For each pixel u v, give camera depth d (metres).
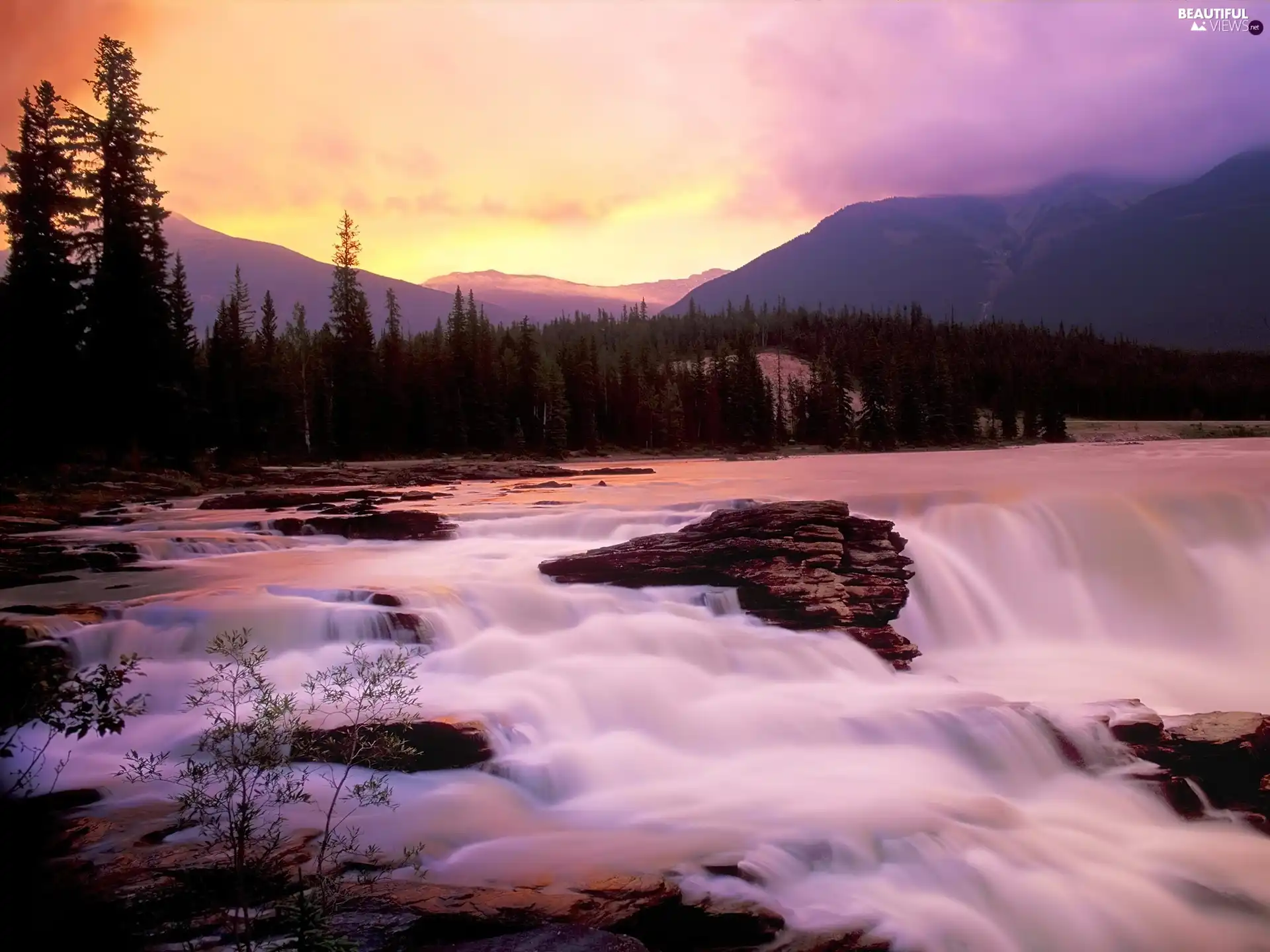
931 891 11.34
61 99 56.47
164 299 62.12
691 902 9.77
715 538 23.16
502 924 8.88
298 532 33.69
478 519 34.94
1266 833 13.34
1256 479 39.28
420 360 116.88
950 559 26.80
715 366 149.88
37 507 38.12
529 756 14.01
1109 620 24.98
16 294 53.50
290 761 11.98
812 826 12.20
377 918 8.79
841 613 20.41
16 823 10.56
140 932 8.45
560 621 20.62
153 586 23.75
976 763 15.30
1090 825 13.28
